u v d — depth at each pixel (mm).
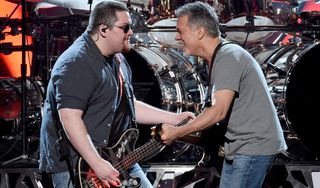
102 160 10320
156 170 14648
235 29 16328
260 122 10906
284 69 15078
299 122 15055
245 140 10922
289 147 15500
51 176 11344
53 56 17844
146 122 12023
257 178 11031
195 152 15625
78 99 10375
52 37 17844
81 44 10773
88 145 10305
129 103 11250
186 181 14711
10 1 18656
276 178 14648
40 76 17797
